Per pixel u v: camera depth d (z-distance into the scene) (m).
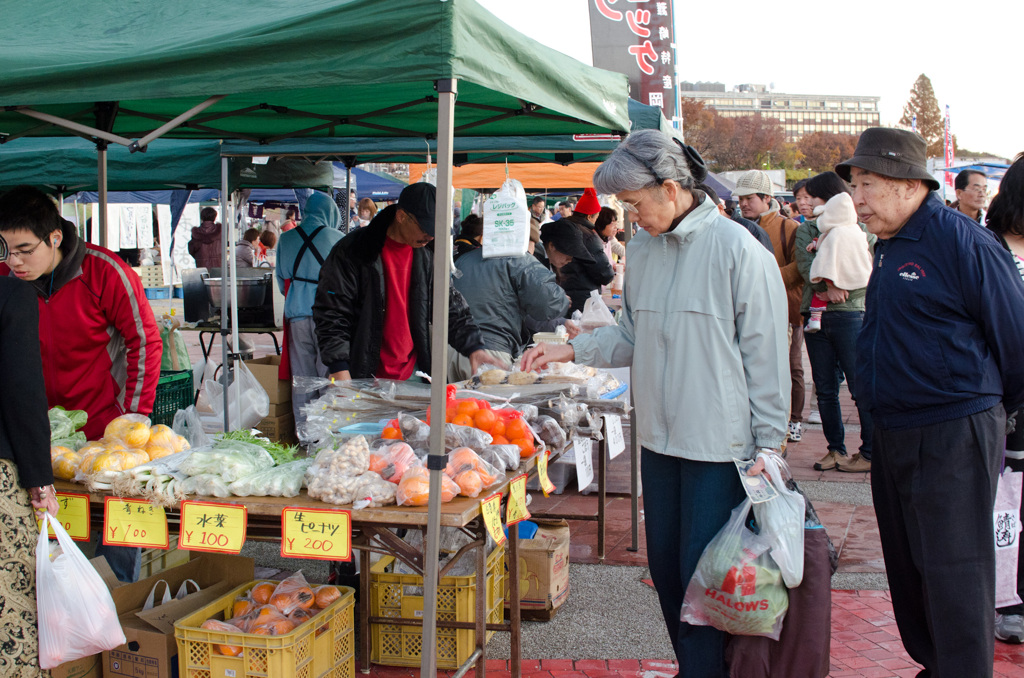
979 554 2.64
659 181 2.58
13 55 2.57
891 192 2.69
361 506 2.46
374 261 4.09
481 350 4.26
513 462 2.84
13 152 5.94
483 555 2.93
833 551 2.80
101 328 3.41
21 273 3.19
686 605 2.72
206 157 5.98
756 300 2.59
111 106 3.68
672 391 2.72
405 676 3.39
